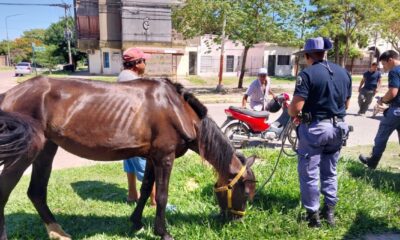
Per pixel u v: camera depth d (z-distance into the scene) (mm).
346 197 4688
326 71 3701
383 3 21109
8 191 3027
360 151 7641
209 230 3834
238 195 3691
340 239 3854
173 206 4496
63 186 5207
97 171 6027
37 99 3102
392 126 5773
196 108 3576
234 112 7777
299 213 4258
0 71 50000
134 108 3312
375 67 12445
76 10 32812
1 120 2789
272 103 8203
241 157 3801
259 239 3787
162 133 3389
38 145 3041
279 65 36875
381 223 4168
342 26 24391
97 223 4129
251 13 19000
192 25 20828
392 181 5430
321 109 3764
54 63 39781
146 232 3930
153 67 31750
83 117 3195
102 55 34094
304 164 3924
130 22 31000
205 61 34469
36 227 3979
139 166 4531
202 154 3613
